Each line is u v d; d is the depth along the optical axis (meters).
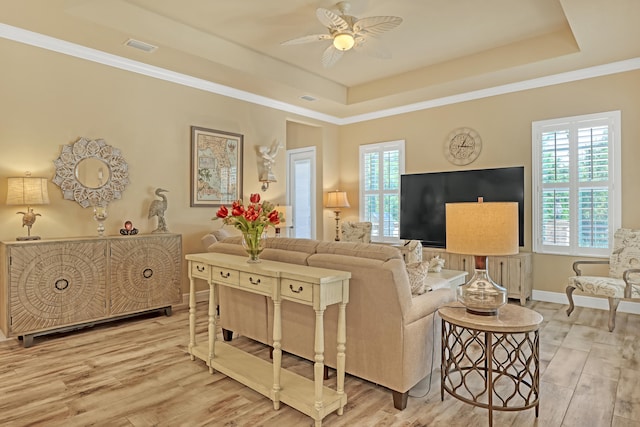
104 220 4.05
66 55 3.88
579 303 4.68
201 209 5.02
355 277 2.39
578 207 4.68
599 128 4.54
